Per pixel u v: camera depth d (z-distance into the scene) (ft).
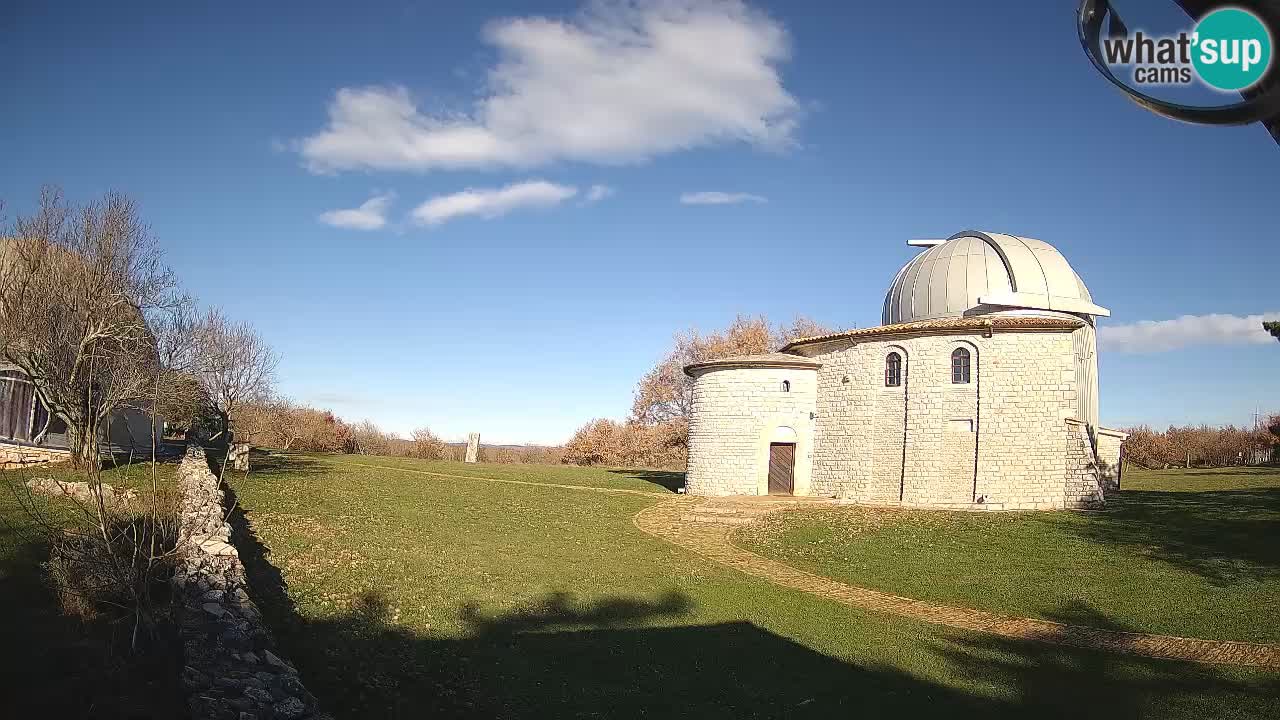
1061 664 46.09
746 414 120.16
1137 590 61.93
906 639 50.90
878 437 110.63
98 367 88.58
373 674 38.50
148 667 32.45
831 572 71.72
